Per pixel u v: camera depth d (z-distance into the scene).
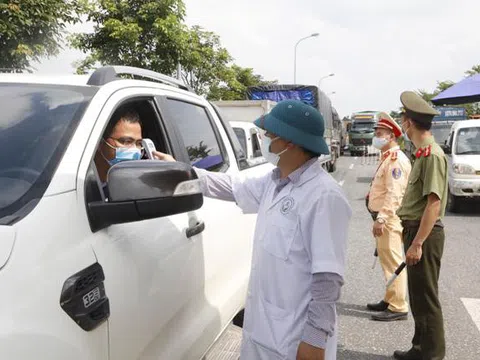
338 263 1.91
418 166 3.38
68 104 1.89
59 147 1.70
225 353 3.41
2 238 1.33
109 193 1.64
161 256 2.06
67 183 1.60
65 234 1.51
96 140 1.81
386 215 4.30
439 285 5.55
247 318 2.12
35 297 1.34
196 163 2.81
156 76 2.72
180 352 2.20
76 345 1.46
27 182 1.57
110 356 1.67
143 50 13.33
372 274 5.93
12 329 1.25
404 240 3.55
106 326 1.64
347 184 16.00
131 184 1.61
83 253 1.56
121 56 13.36
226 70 19.55
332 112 22.81
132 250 1.85
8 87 2.03
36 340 1.30
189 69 15.10
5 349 1.21
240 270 3.18
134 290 1.82
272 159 2.10
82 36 13.18
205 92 19.19
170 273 2.13
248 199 2.40
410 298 3.51
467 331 4.34
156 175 1.62
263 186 2.35
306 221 1.94
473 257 6.78
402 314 4.56
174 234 2.23
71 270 1.48
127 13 13.41
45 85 2.04
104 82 2.12
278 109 2.04
